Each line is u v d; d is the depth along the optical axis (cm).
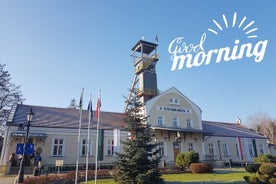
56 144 2775
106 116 3541
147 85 3928
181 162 2553
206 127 4206
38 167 2061
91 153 2919
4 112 3794
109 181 1853
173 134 3488
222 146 3984
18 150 1661
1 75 3859
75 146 2862
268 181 1316
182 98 3847
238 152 4075
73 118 3161
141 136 1697
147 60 4138
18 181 1570
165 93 3712
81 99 2220
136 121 1748
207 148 3825
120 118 3578
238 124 5172
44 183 1709
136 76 4197
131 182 1573
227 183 1680
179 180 1898
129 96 1850
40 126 2741
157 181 1596
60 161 2241
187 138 3591
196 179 1923
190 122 3750
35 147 2656
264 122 6838
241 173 2205
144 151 1631
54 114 3127
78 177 1939
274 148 4597
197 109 3919
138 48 4378
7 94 3866
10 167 2241
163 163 2959
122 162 1630
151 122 3372
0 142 3541
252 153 4259
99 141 2023
